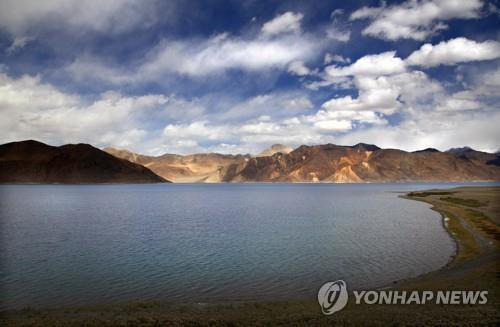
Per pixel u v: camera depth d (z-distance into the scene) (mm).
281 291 22328
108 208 88312
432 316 15406
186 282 24484
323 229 49344
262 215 70750
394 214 68812
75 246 37625
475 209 65000
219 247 36719
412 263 28438
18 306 20109
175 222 59125
